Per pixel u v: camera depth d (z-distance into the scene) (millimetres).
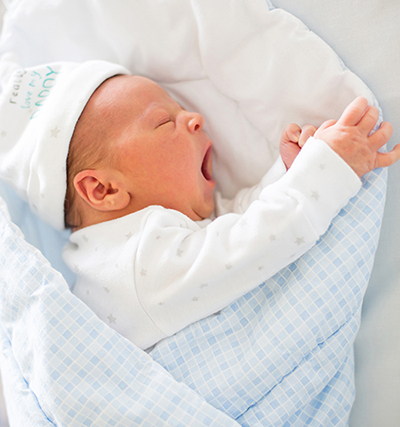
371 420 872
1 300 799
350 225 766
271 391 741
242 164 1033
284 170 908
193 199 930
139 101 892
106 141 870
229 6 876
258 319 781
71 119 860
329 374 760
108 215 904
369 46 837
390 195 856
